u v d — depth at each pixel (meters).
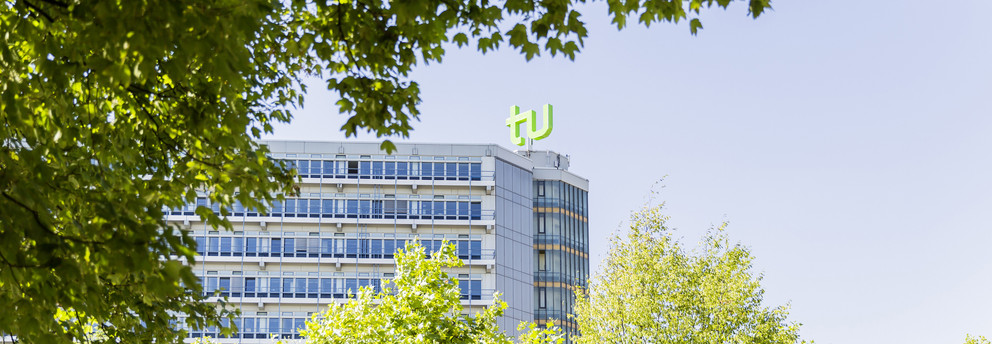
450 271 97.44
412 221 97.38
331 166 98.06
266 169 11.83
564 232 108.06
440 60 9.47
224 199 10.85
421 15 7.92
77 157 9.45
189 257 6.11
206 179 10.77
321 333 25.34
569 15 8.76
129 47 6.14
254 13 6.66
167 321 12.26
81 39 6.34
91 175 8.18
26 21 7.18
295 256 94.88
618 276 41.12
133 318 11.41
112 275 7.14
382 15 8.88
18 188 5.98
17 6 7.16
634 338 39.50
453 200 99.31
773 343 38.75
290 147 97.88
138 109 9.60
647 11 8.85
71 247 6.12
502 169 101.94
